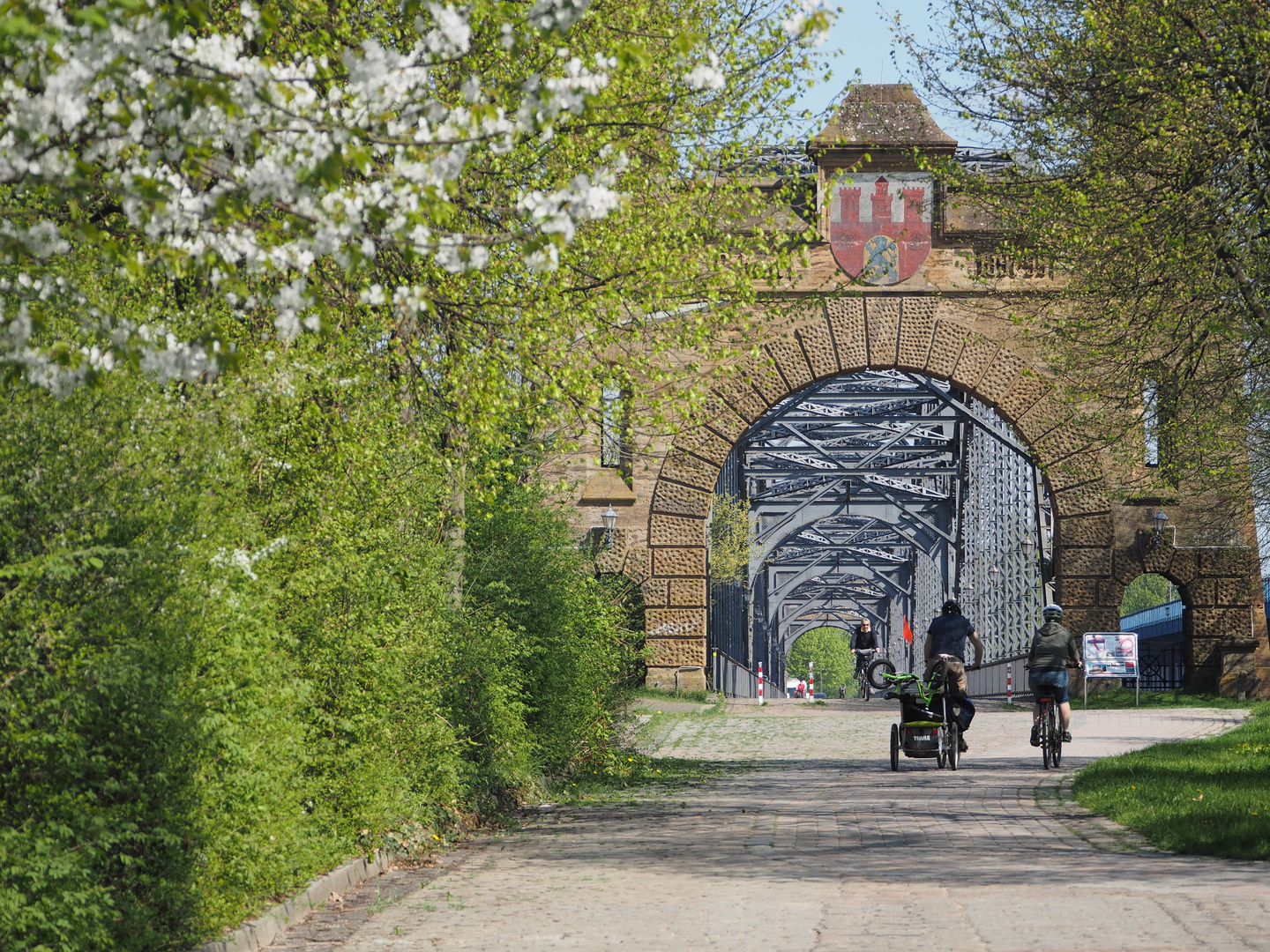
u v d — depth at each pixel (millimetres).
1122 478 40438
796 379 60969
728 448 61312
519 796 25688
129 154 9578
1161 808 21500
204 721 11680
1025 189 30203
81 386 10156
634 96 20656
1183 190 26609
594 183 9898
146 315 12875
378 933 13305
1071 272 30422
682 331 25203
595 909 14430
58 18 7949
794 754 38844
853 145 58906
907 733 32594
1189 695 60062
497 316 21422
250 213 10234
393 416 19125
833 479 96312
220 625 12281
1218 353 29359
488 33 15531
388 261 19547
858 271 60250
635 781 30547
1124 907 13430
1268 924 12297
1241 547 59000
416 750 19672
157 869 11781
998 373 60656
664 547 61375
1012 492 75375
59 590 10617
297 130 9078
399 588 19188
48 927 9891
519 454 26672
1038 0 29344
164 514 11500
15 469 10758
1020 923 12781
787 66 23391
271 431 15641
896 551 146500
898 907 13898
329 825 16469
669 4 22516
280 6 14797
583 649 29781
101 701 10789
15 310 9922
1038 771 31797
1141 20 26469
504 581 27062
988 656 84500
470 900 15242
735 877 16438
